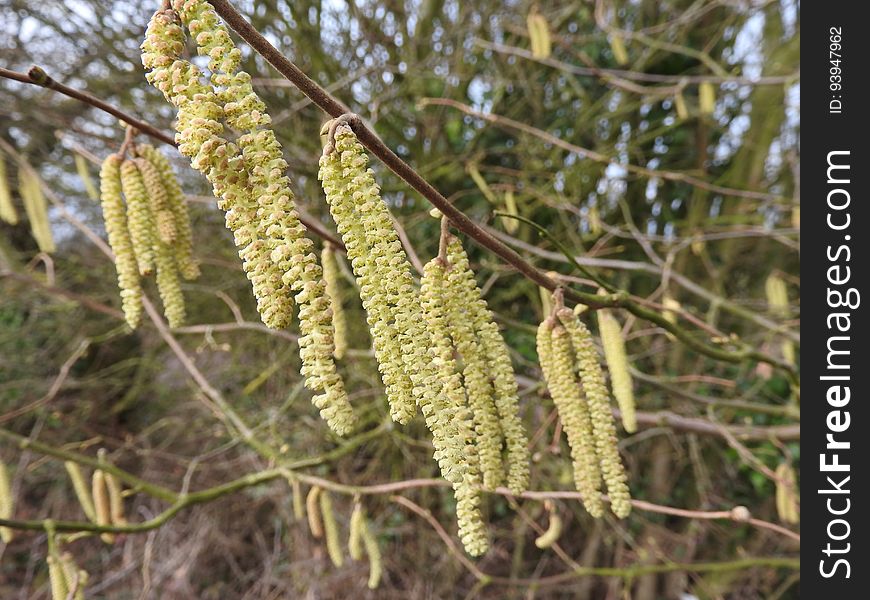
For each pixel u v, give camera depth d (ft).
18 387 14.74
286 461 9.73
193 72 2.34
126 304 4.10
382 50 12.32
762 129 13.76
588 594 13.65
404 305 2.54
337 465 12.56
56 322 15.14
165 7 2.42
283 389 13.20
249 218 2.36
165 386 15.62
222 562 13.92
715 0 11.90
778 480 8.07
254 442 8.41
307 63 11.89
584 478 3.78
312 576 11.89
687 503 14.39
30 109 12.16
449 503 12.52
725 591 13.28
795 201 10.97
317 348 2.34
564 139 13.73
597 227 10.68
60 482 14.84
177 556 12.93
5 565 14.14
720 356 6.02
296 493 7.09
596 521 12.41
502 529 13.32
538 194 10.75
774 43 13.65
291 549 12.98
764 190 14.06
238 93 2.35
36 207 6.95
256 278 2.35
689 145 14.28
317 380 2.35
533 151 12.12
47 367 15.90
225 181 2.34
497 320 10.17
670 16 14.01
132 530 5.95
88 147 12.96
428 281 3.27
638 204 14.60
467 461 2.87
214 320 14.28
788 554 13.47
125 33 11.30
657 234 14.94
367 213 2.53
